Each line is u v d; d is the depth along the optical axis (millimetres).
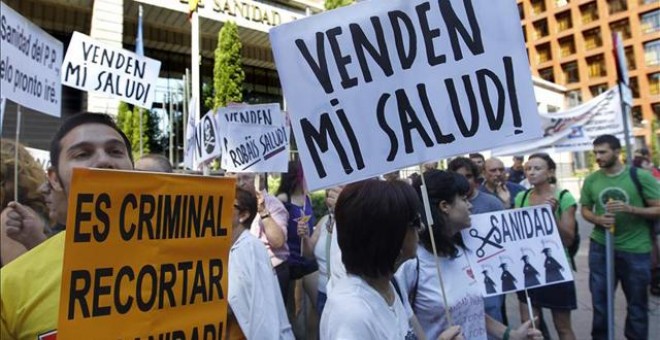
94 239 1416
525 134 2006
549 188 4363
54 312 1523
